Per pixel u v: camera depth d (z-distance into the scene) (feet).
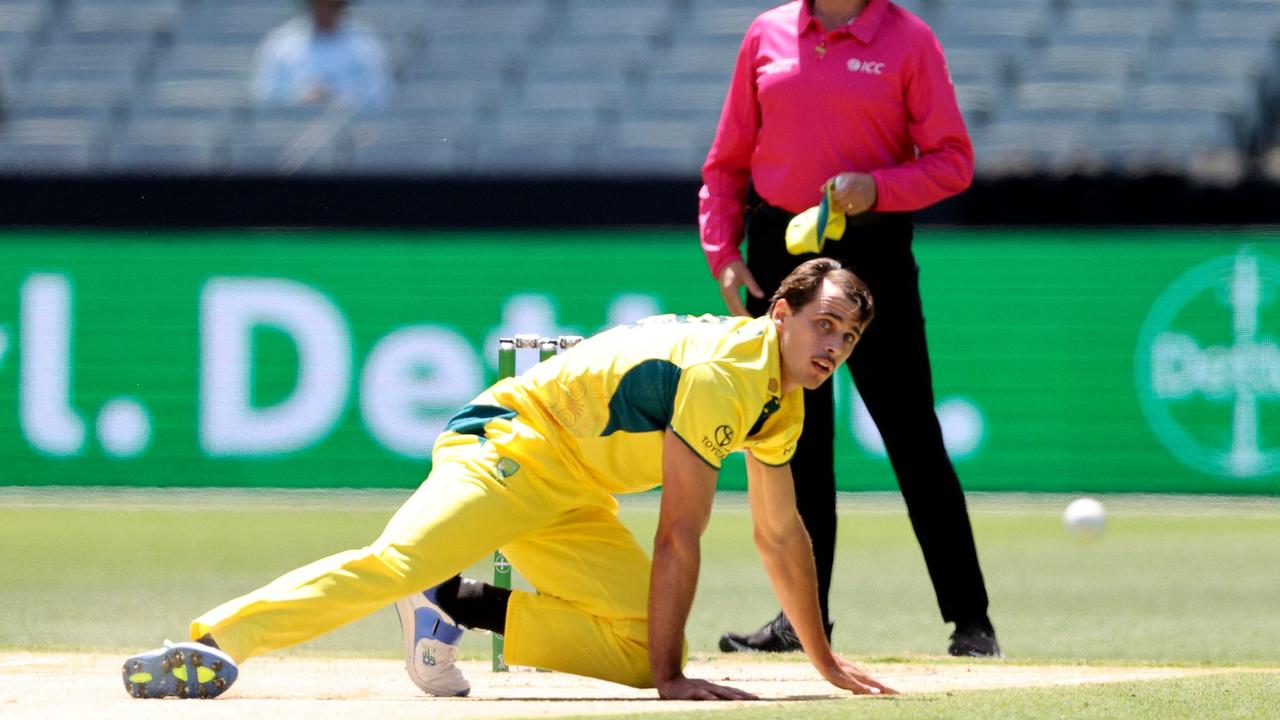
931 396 68.03
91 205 132.98
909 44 65.16
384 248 132.67
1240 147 177.88
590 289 131.95
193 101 183.52
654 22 196.95
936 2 196.13
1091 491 131.95
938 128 65.36
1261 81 186.19
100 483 133.59
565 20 199.00
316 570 48.85
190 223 133.18
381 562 48.83
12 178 133.08
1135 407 131.23
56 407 133.69
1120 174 130.21
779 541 51.67
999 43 189.78
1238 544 116.37
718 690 48.91
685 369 48.16
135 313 133.18
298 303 132.98
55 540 112.47
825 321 47.80
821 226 63.05
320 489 132.98
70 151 168.55
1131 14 193.26
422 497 50.06
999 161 160.04
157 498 133.39
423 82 189.16
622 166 165.78
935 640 75.05
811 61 65.51
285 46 178.70
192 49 197.98
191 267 133.18
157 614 81.25
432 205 132.46
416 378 132.67
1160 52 188.55
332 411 133.08
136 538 113.19
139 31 200.44
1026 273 131.23
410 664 52.47
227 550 107.24
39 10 204.44
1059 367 131.34
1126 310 130.82
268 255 132.98
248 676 60.13
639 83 187.11
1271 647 72.23
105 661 64.13
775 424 49.83
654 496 141.18
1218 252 130.00
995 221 131.54
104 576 96.02
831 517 68.18
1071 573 102.73
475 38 196.75
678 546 48.55
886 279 66.59
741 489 136.56
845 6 65.92
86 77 192.75
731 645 69.41
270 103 178.19
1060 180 130.62
